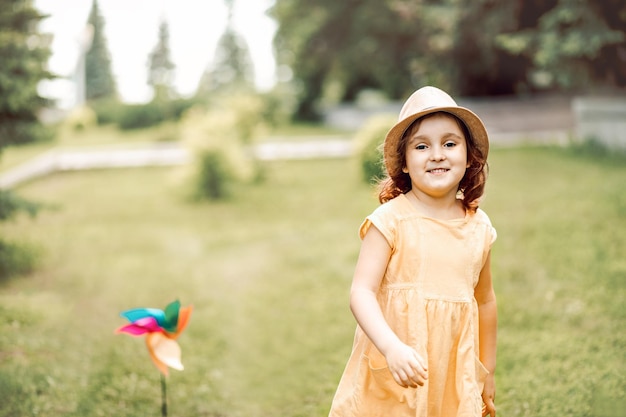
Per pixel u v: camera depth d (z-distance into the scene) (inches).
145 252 370.0
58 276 314.8
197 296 280.5
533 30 562.3
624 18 477.1
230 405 171.5
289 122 1121.4
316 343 213.6
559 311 212.5
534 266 258.8
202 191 522.9
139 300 276.4
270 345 215.6
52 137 332.2
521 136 665.6
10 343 205.5
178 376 186.9
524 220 326.0
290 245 358.6
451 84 818.8
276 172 613.0
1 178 654.5
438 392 96.8
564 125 706.2
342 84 1253.1
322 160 663.1
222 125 542.9
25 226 437.4
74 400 165.3
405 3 760.3
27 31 315.9
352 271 294.0
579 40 478.6
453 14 643.5
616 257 257.1
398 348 89.7
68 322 238.2
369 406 98.0
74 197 554.6
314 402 168.7
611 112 535.5
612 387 149.2
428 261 98.0
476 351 101.6
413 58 921.5
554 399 149.3
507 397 155.2
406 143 101.0
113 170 683.4
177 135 1030.4
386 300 99.4
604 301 215.0
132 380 180.2
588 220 309.6
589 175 430.0
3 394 162.7
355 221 408.2
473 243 101.0
